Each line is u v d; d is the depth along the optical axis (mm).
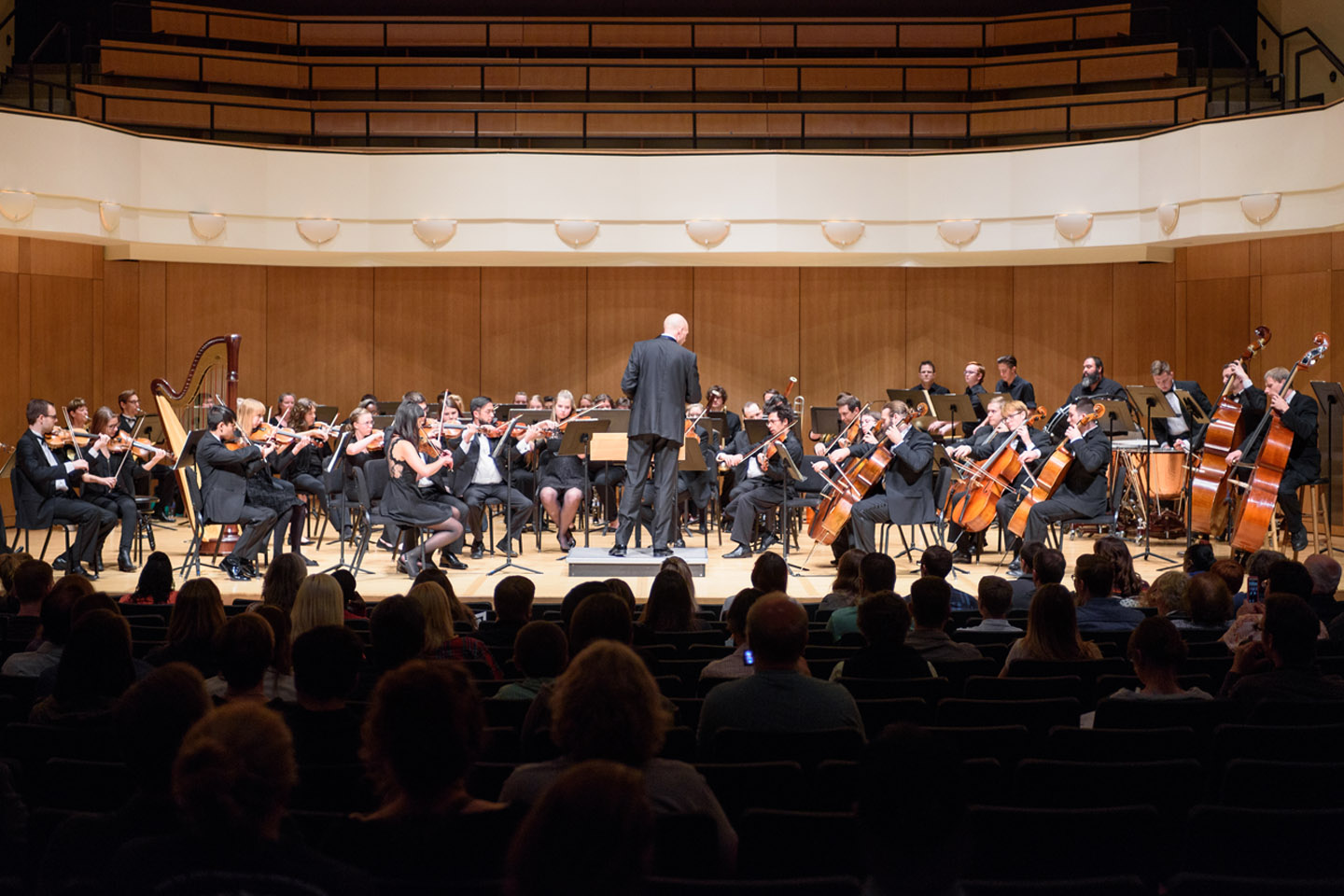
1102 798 2785
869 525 8781
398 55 14984
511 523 9641
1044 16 14422
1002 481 8875
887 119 13906
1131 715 3391
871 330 14102
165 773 2105
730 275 14211
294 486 9656
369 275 14188
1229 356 12508
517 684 3701
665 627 5035
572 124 14008
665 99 14508
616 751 2180
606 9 15445
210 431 8383
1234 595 5445
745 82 14406
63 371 12688
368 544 10258
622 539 8539
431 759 1990
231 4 15234
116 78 13727
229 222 11781
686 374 8375
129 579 8547
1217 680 4078
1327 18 13000
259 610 3846
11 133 10367
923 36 14836
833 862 2350
